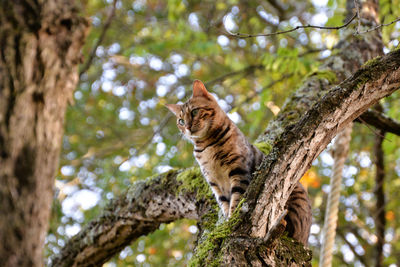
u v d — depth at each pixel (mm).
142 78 9227
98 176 8266
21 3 2076
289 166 3051
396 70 3127
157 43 7930
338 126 3127
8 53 2037
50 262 5555
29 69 2064
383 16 6141
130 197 5027
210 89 8594
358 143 8227
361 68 3174
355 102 3107
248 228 3053
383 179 6883
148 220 5035
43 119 2084
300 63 5957
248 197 3117
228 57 8336
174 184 4754
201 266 3119
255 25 9141
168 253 7793
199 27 8703
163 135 8641
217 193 4285
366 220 8695
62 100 2180
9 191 1932
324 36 6180
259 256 2953
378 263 6898
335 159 5285
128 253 7668
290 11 9461
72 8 2227
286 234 3609
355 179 8312
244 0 9297
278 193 3055
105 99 9492
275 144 3135
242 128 8523
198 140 4582
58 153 2174
